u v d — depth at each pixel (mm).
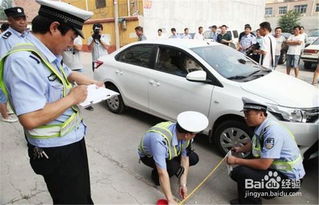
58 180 1470
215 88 3084
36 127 1249
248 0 19938
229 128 3035
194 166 3053
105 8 14711
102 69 4621
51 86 1296
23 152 3295
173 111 3594
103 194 2529
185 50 3475
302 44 7391
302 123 2604
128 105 4332
